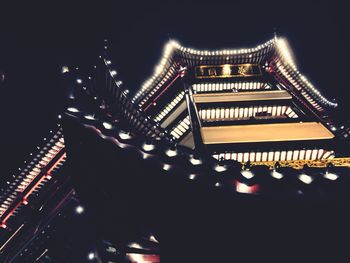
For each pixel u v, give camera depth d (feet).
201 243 30.58
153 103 87.30
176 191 30.09
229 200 28.09
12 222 52.54
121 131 30.50
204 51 88.89
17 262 40.52
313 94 79.71
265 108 68.90
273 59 88.84
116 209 36.17
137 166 30.99
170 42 88.12
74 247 37.68
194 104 67.72
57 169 51.49
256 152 50.26
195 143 52.01
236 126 56.34
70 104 33.81
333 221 28.14
